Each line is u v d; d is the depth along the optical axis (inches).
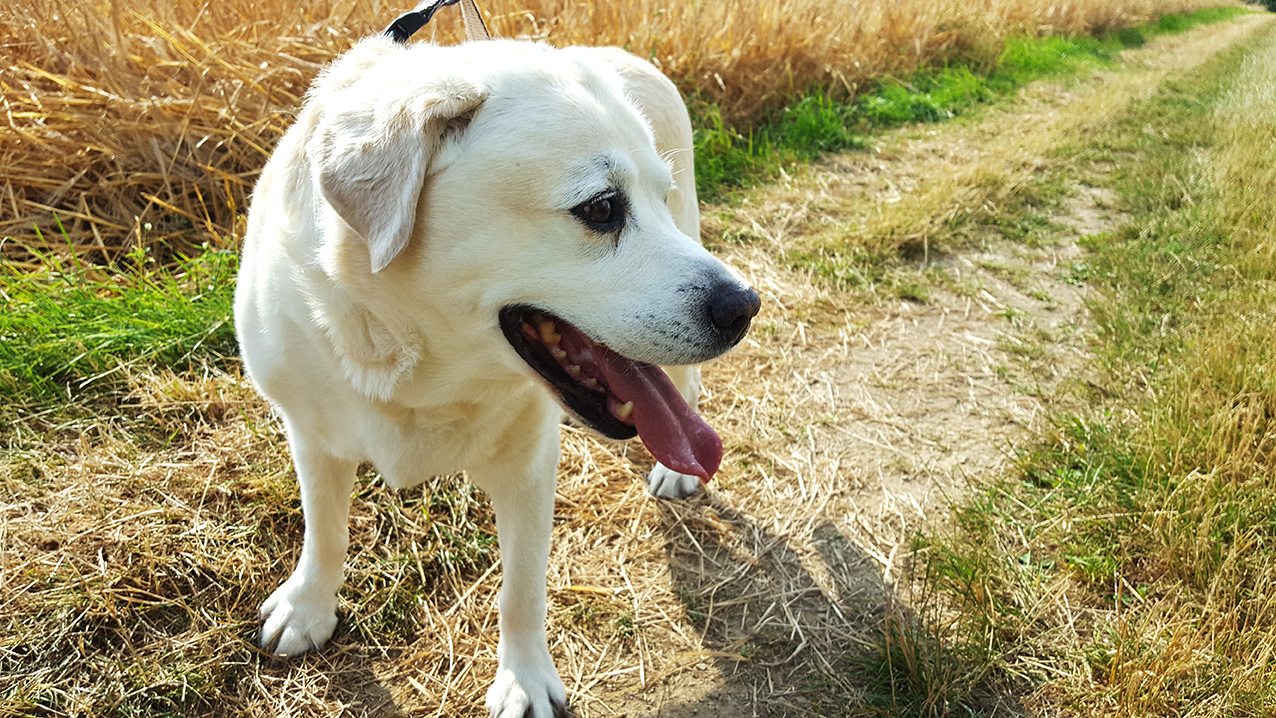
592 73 24.6
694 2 89.5
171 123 53.9
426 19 31.1
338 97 23.1
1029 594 32.6
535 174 21.8
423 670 30.1
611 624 32.2
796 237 64.7
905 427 43.9
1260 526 34.2
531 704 28.0
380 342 23.6
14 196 49.3
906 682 29.8
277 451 37.2
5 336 40.2
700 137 78.2
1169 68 153.6
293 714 28.0
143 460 36.2
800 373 48.1
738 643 31.7
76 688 27.4
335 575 30.4
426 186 22.1
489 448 26.8
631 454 41.7
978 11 139.0
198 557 31.8
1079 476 39.1
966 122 101.0
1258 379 42.6
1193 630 30.4
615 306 22.6
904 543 36.4
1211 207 71.2
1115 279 59.6
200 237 51.8
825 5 106.2
